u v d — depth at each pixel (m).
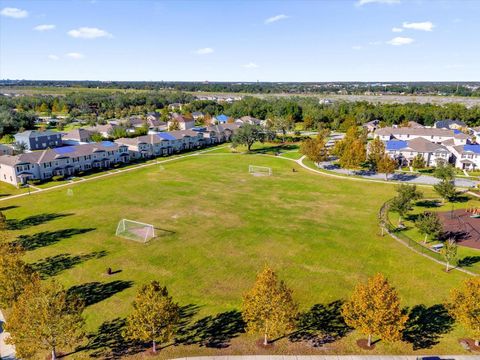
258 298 34.12
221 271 49.91
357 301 34.28
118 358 34.09
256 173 105.56
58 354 34.78
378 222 67.62
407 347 35.28
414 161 109.50
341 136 172.88
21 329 31.38
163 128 184.62
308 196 83.81
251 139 137.25
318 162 115.12
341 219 69.19
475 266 50.81
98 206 76.50
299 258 53.53
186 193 85.94
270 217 70.19
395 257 53.69
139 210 74.12
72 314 33.03
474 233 62.69
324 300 43.03
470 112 193.00
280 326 33.94
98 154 112.56
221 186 92.06
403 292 44.34
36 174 96.69
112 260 53.00
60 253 55.28
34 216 70.81
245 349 35.25
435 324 38.56
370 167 111.88
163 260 53.03
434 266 51.03
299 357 34.12
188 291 45.03
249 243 58.62
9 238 60.62
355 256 54.06
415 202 79.56
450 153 112.88
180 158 127.69
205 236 61.31
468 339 36.16
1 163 94.88
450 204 78.00
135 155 125.62
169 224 66.62
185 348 35.38
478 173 105.19
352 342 36.12
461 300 35.41
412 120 196.50
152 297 33.25
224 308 41.59
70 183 95.06
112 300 43.25
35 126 194.50
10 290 38.06
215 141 161.50
